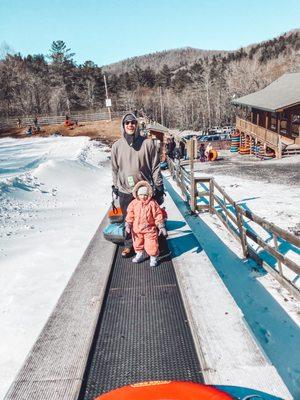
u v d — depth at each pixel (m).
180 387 2.50
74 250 7.54
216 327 3.75
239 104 37.53
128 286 4.86
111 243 6.45
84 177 18.11
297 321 5.14
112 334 3.87
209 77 89.06
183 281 4.70
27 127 51.94
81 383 3.16
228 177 20.06
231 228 9.05
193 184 11.05
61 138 42.91
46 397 3.03
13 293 5.66
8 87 89.88
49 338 3.78
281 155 27.19
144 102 114.25
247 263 7.30
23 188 13.98
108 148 32.44
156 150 5.13
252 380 3.06
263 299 5.82
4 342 4.40
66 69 95.62
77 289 4.79
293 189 15.53
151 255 5.29
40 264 6.83
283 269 7.27
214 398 2.39
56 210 11.72
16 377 3.27
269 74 110.19
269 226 6.21
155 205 5.16
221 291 4.41
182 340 3.70
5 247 7.91
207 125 87.25
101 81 105.88
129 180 5.16
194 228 9.84
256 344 3.47
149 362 3.43
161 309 4.27
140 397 2.44
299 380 3.90
